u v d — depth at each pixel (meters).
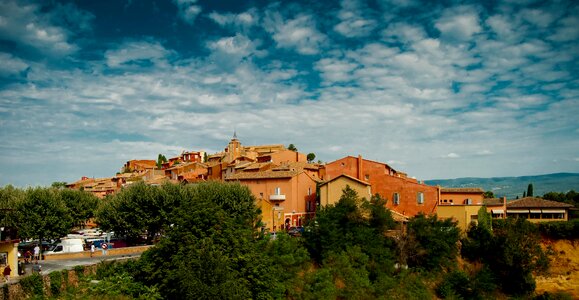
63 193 69.00
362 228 59.03
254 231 51.94
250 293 41.72
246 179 85.31
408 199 73.69
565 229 69.94
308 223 59.50
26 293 37.28
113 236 69.12
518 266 60.00
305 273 52.72
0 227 42.06
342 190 65.25
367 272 54.59
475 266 62.31
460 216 68.31
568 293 61.81
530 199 80.38
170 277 39.75
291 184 80.12
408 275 56.84
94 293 40.84
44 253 50.19
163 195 60.41
